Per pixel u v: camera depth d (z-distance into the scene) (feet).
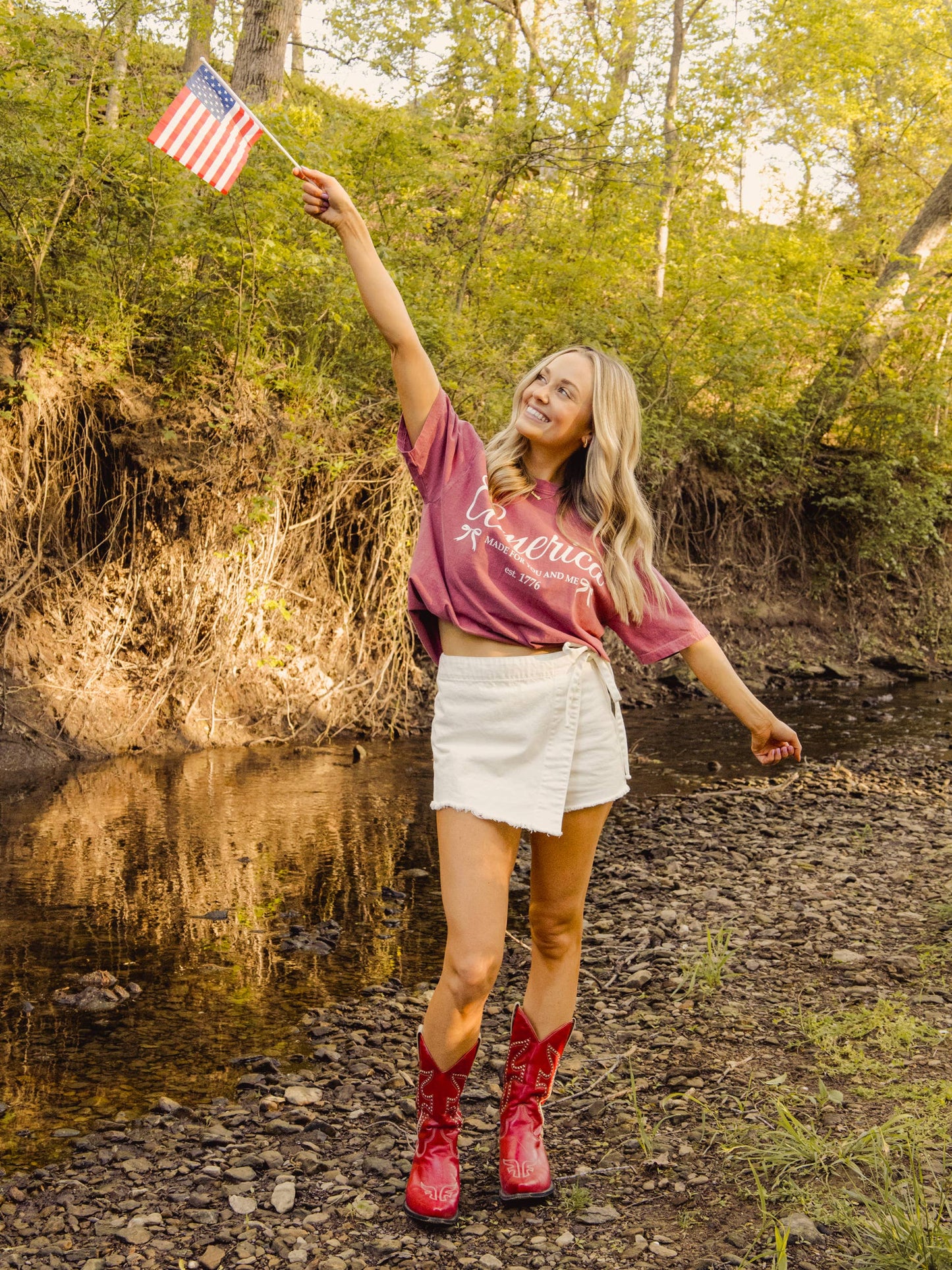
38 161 23.27
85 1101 9.78
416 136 30.71
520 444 8.04
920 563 50.44
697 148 38.58
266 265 25.11
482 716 7.50
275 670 28.78
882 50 48.65
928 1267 6.79
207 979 12.79
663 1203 7.86
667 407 39.65
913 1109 8.96
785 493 45.73
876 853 18.38
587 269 37.09
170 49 30.55
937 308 47.42
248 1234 7.54
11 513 24.86
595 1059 10.44
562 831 7.74
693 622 8.23
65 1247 7.38
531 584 7.52
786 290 45.80
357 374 29.60
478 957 7.32
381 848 18.63
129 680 26.22
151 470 26.20
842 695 40.11
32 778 22.99
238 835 19.20
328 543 30.04
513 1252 7.31
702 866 17.75
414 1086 10.04
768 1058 10.25
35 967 13.02
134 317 26.27
